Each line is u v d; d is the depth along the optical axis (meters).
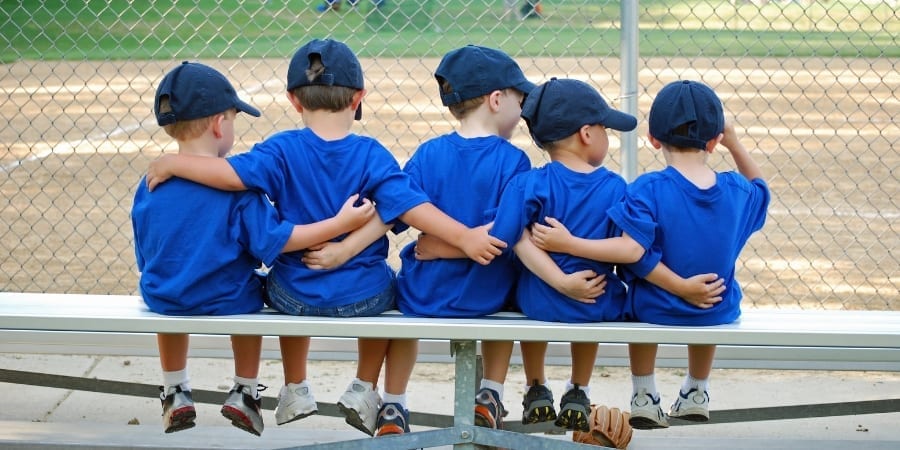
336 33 30.02
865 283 9.39
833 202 12.80
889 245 10.80
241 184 4.75
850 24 36.59
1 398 6.81
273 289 4.96
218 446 5.75
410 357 5.11
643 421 5.11
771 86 22.86
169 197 4.78
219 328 4.67
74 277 9.58
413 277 5.03
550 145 4.91
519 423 5.83
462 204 4.93
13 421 6.14
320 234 4.74
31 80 23.64
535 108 4.88
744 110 19.80
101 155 15.95
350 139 4.92
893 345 4.61
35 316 4.76
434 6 30.94
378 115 18.97
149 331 4.70
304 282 4.86
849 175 14.29
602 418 5.54
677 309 4.80
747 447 5.71
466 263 4.93
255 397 5.12
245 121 18.69
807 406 5.71
